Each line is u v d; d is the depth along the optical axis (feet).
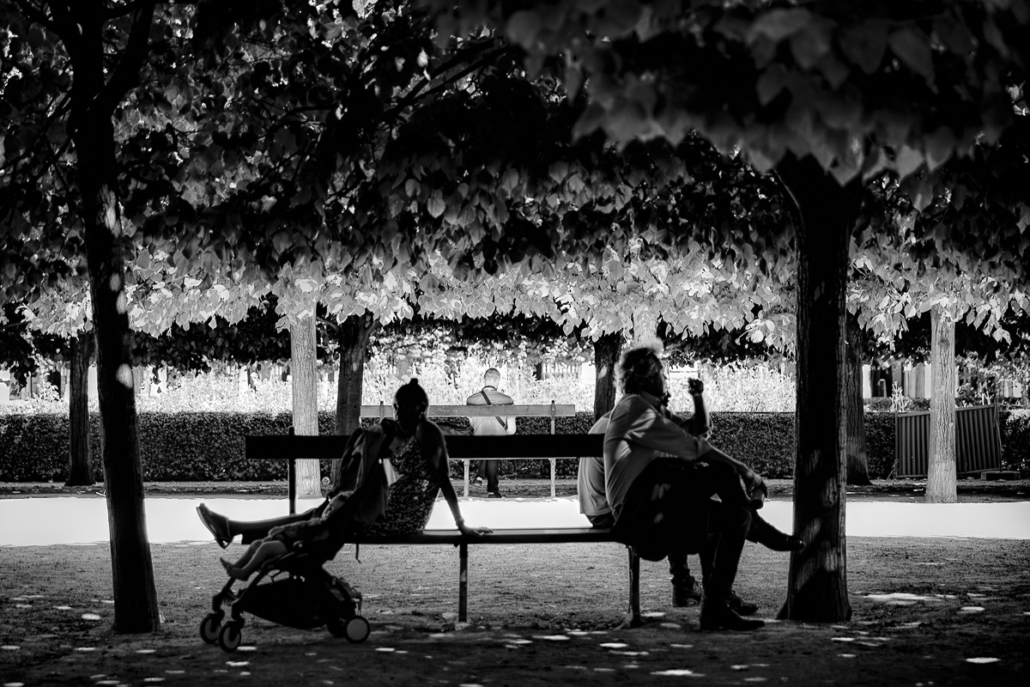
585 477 27.53
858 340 78.13
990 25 13.85
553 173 28.53
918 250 36.52
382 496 24.89
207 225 30.55
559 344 85.10
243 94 34.35
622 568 36.99
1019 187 28.96
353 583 33.55
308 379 69.26
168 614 28.35
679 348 81.97
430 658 22.63
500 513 55.11
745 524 25.32
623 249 37.27
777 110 13.99
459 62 30.86
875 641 24.16
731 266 37.65
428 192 29.53
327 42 37.19
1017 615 27.37
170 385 95.20
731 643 24.02
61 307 60.39
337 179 34.81
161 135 31.94
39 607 29.50
